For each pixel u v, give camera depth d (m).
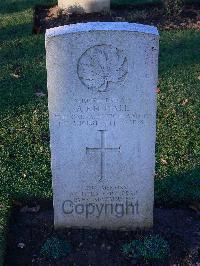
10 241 1.84
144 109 1.66
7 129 2.37
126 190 1.81
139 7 3.52
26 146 2.27
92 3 3.39
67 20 3.35
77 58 1.58
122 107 1.66
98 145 1.72
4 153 2.22
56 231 1.88
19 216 1.95
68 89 1.63
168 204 1.99
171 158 2.18
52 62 1.59
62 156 1.74
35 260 1.77
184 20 3.34
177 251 1.79
